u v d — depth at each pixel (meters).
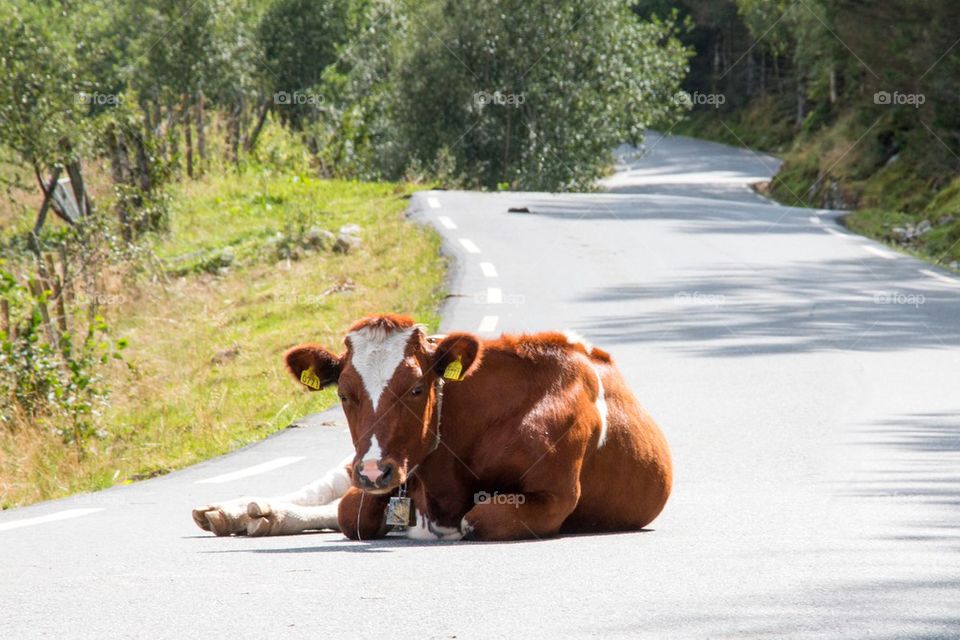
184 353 16.97
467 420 6.23
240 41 38.06
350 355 5.95
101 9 34.12
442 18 43.06
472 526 6.21
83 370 14.83
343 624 4.61
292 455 10.23
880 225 31.70
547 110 43.25
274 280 21.33
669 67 45.53
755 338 14.61
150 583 5.46
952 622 4.49
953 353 13.73
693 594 5.01
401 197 30.66
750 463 8.92
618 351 13.91
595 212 27.70
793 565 5.57
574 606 4.84
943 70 35.53
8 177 29.53
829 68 50.69
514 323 15.34
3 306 14.76
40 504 9.01
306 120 43.66
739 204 31.94
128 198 26.17
